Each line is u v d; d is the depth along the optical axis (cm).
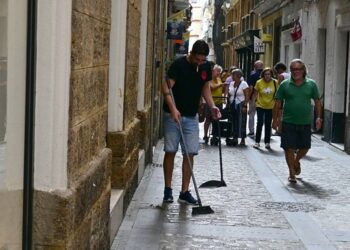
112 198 684
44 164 401
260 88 1523
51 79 396
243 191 962
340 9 1608
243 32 4219
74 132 432
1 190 349
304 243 681
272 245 670
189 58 823
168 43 2131
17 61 367
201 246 653
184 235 691
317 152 1465
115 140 725
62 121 404
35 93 397
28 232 393
